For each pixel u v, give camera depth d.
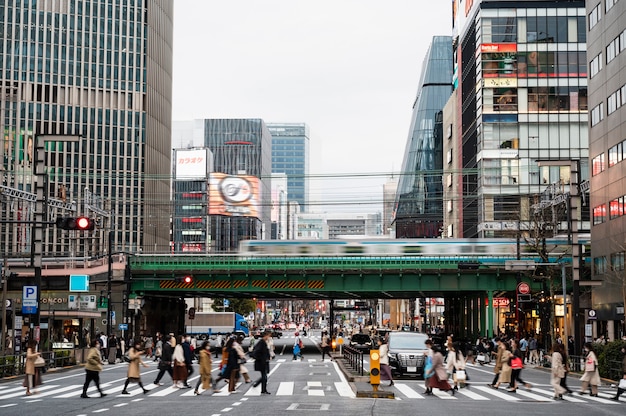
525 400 26.86
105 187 157.00
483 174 99.19
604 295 65.62
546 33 100.75
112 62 159.62
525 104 99.81
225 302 130.62
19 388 31.50
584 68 99.88
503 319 94.88
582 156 98.44
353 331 94.75
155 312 93.38
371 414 20.52
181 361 31.44
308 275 71.50
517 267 56.00
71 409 21.98
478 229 101.31
